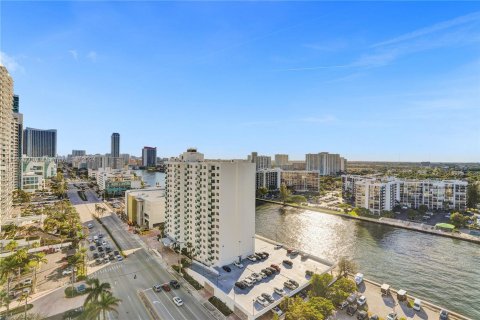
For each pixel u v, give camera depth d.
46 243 112.19
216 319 65.38
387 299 76.31
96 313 54.25
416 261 111.31
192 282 82.44
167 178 119.19
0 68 129.50
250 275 82.94
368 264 108.38
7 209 142.25
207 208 93.31
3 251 101.38
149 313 66.94
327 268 89.75
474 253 120.00
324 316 60.62
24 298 69.12
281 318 64.81
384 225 166.00
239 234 94.81
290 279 81.31
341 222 173.62
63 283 80.94
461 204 196.12
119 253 104.81
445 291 87.44
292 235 146.50
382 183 196.00
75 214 156.12
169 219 117.19
